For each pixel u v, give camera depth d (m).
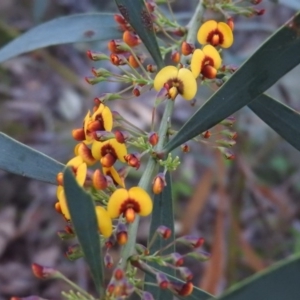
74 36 0.43
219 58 0.37
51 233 0.89
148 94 0.81
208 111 0.36
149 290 0.37
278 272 0.32
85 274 0.83
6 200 0.93
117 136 0.36
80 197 0.33
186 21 0.52
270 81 0.35
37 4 0.61
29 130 0.92
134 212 0.35
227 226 0.66
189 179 0.83
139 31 0.37
